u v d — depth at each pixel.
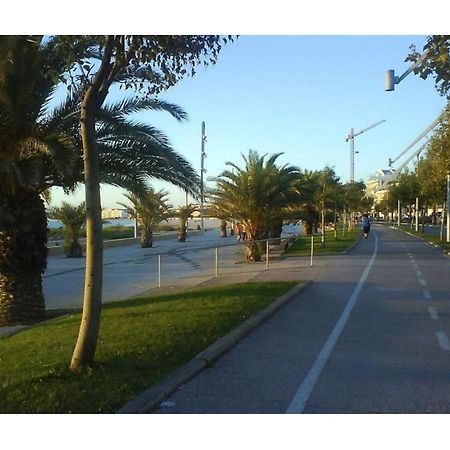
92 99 6.57
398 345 8.35
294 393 6.01
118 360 6.89
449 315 10.88
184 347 7.66
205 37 6.82
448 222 36.31
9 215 12.34
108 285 18.67
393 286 15.24
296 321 10.23
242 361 7.37
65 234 33.09
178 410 5.46
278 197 25.62
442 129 23.20
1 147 11.60
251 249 25.81
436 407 5.59
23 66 10.85
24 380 6.12
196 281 18.11
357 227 77.75
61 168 10.86
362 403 5.70
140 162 12.40
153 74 7.37
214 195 25.97
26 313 12.65
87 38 6.58
